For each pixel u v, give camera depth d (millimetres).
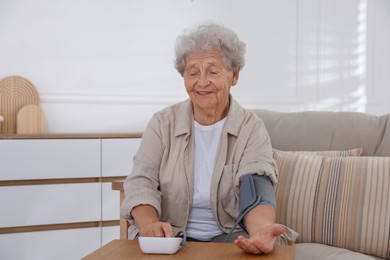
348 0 5129
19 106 4078
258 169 2041
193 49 2127
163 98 4535
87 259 1567
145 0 4504
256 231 1742
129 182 2221
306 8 4992
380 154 2580
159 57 4543
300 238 2469
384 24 5250
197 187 2211
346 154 2615
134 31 4477
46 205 3719
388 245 2291
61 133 3955
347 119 2744
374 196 2348
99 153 3840
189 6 4637
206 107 2174
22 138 3660
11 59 4160
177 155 2232
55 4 4262
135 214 2072
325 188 2451
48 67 4250
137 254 1618
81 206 3799
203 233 2223
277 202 2531
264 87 4875
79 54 4328
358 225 2336
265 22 4875
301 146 2752
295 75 4973
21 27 4184
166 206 2242
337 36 5094
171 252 1609
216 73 2135
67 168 3768
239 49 2162
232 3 4777
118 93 4434
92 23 4363
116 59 4430
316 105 5027
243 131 2217
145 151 2285
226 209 2188
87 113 4344
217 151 2203
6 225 3635
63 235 3754
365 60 5188
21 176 3664
